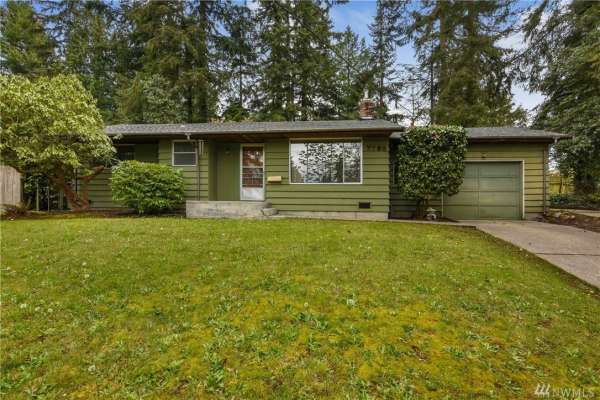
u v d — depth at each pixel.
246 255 4.16
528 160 8.72
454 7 14.01
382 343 2.33
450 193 7.86
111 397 1.85
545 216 8.54
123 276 3.49
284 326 2.53
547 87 12.38
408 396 1.84
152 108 14.16
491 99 14.88
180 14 15.20
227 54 17.03
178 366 2.08
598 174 11.34
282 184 8.70
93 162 9.22
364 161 8.32
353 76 18.91
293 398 1.83
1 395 1.87
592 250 5.05
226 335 2.42
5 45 16.09
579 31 11.73
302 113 16.42
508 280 3.57
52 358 2.18
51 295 3.09
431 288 3.25
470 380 1.98
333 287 3.19
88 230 5.55
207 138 8.74
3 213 7.87
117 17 17.39
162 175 8.11
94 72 16.98
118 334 2.46
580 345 2.38
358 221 7.45
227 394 1.86
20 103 7.00
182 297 3.03
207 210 8.08
